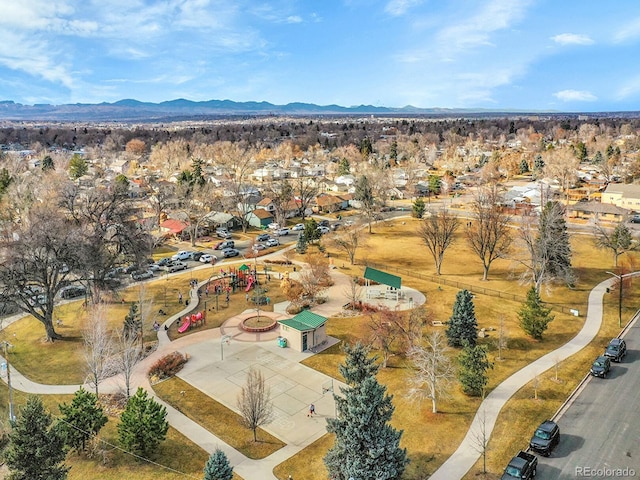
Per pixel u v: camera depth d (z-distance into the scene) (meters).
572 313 60.41
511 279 74.62
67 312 64.12
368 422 29.39
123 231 66.19
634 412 39.94
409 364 49.28
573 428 38.09
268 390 44.75
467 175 183.50
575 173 151.50
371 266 82.88
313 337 54.25
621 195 120.38
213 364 50.34
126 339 49.78
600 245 84.31
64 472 30.42
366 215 110.38
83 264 56.50
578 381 45.09
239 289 72.69
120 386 45.47
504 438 36.91
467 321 51.97
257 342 55.59
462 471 33.41
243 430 39.28
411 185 151.38
